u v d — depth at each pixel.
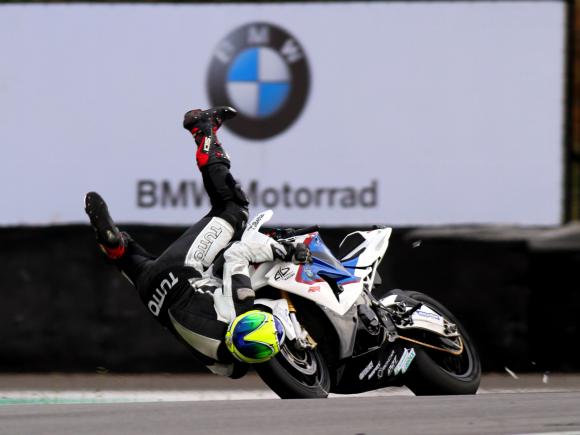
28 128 34.00
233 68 34.31
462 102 34.56
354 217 34.41
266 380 18.66
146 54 34.22
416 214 34.44
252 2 34.31
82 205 33.94
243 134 34.31
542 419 15.34
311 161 34.44
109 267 32.88
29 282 32.72
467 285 33.81
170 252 19.19
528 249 33.91
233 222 19.33
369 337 19.75
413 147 34.53
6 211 33.81
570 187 34.62
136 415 15.36
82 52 34.12
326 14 34.44
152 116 34.22
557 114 34.72
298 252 19.16
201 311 18.80
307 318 19.44
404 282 33.84
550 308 33.88
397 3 34.53
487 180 34.56
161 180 34.12
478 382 21.16
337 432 13.95
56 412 15.72
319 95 34.44
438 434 13.94
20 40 34.06
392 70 34.53
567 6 34.62
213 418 15.05
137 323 32.91
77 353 32.66
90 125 34.09
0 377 31.47
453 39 34.53
